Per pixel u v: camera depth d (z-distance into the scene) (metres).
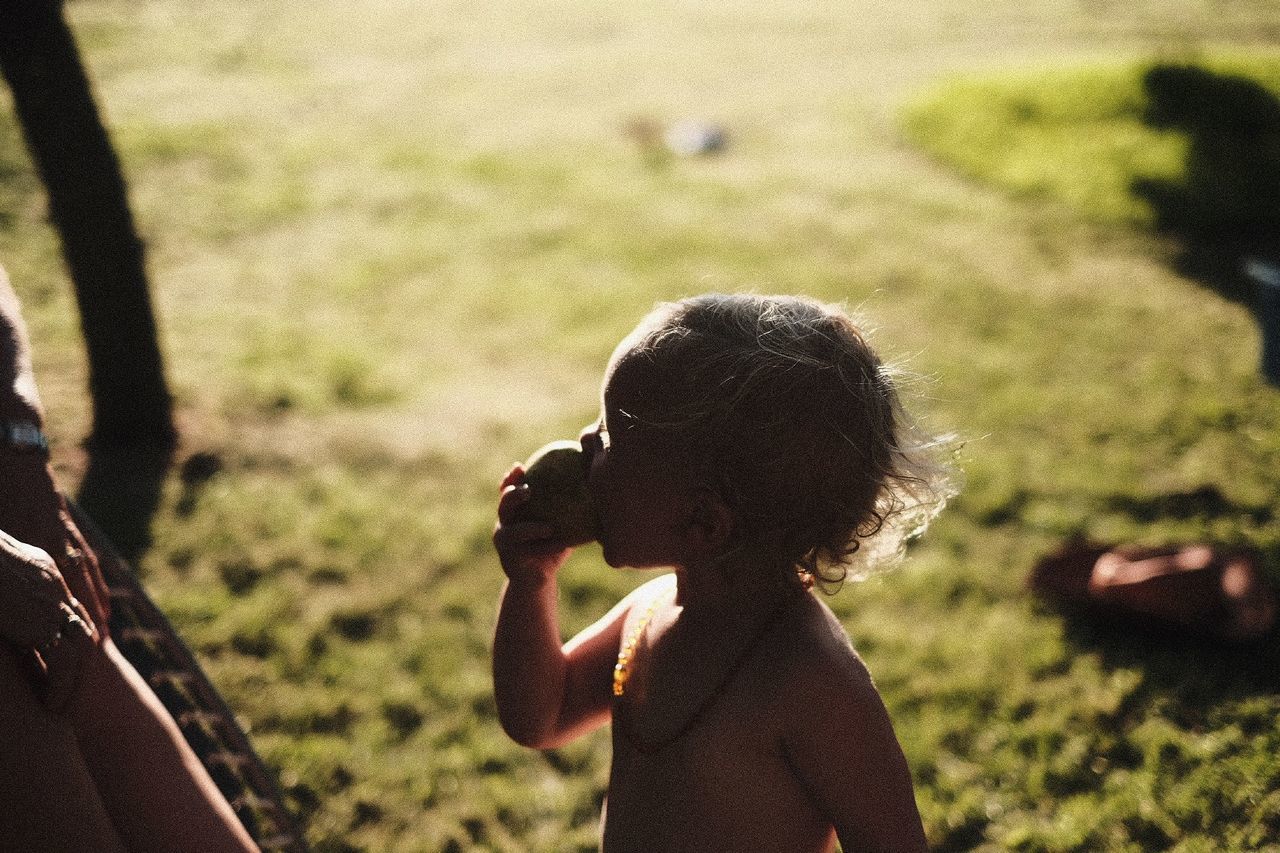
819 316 1.34
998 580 4.21
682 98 12.39
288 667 3.73
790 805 1.35
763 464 1.29
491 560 4.41
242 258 7.69
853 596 4.12
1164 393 5.77
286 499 4.76
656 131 11.15
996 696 3.55
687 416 1.29
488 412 5.71
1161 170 9.21
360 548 4.44
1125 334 6.57
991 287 7.34
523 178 9.68
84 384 5.57
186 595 4.05
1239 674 3.56
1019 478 4.93
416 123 11.26
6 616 1.19
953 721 3.44
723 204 9.12
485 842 3.07
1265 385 5.80
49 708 1.21
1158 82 10.92
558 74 13.37
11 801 1.16
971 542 4.48
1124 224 8.48
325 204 8.83
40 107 4.59
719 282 7.48
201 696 2.13
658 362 1.32
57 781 1.19
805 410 1.28
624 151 10.55
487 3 17.45
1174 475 4.93
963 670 3.69
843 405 1.29
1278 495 4.72
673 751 1.38
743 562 1.34
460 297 7.21
